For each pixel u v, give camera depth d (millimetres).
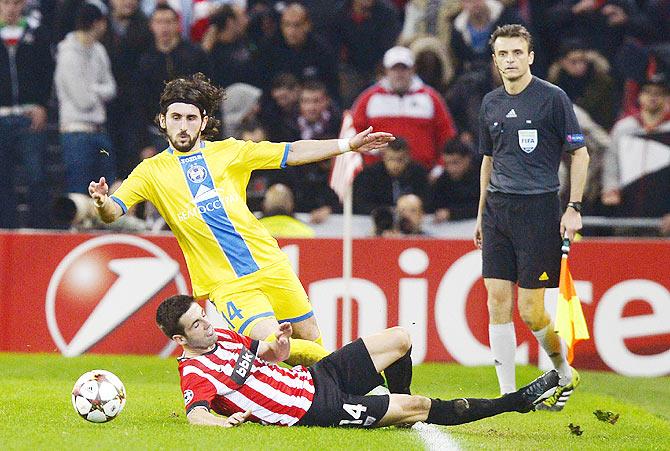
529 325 27234
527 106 26500
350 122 36562
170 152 24688
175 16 48062
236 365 21188
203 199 24344
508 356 27969
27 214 48406
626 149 47344
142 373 35875
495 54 26688
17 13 48250
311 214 46281
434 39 49125
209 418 20766
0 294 41344
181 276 40969
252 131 47438
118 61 48375
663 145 47031
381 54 50219
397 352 22172
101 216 23828
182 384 21281
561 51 48656
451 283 40406
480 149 27562
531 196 26609
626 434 24297
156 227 44938
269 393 21203
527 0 50219
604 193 47438
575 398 31203
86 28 47750
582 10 49781
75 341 41062
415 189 46250
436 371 37656
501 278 27391
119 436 20266
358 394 21953
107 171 48375
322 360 22000
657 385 37250
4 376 34250
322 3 50406
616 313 40156
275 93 48125
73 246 41250
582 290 40250
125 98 48438
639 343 40156
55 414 24125
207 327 21094
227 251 24328
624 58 48875
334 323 40656
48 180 48344
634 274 40188
